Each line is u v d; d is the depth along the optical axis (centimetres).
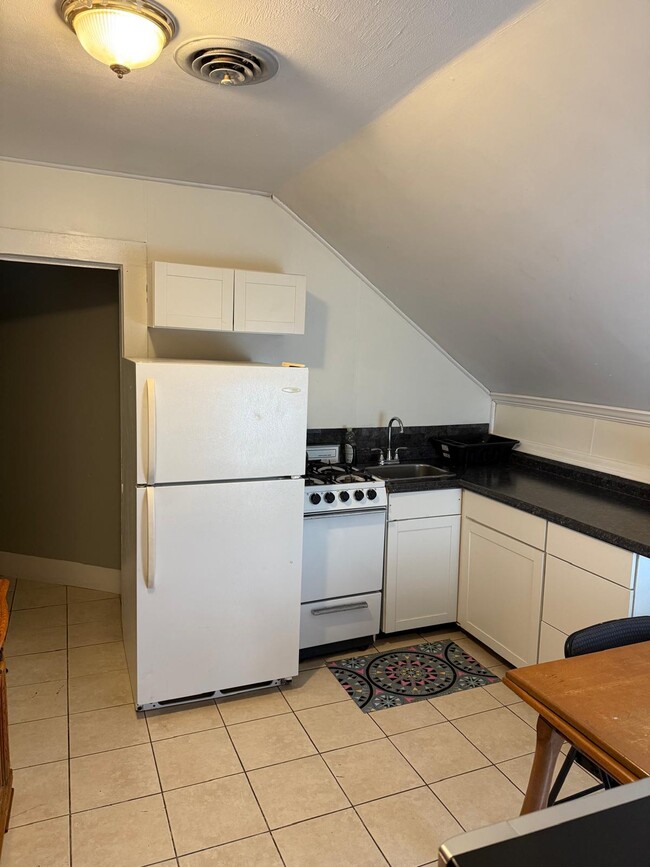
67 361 369
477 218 233
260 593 266
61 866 182
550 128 173
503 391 380
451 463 367
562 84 158
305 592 302
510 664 298
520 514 285
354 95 195
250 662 270
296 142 241
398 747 241
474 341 339
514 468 364
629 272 205
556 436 347
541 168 189
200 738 244
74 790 213
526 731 253
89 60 180
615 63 143
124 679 284
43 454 383
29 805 205
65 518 385
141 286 303
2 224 277
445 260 277
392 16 150
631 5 129
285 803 210
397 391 373
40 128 235
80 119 225
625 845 91
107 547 378
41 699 266
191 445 245
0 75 190
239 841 194
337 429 360
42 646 312
